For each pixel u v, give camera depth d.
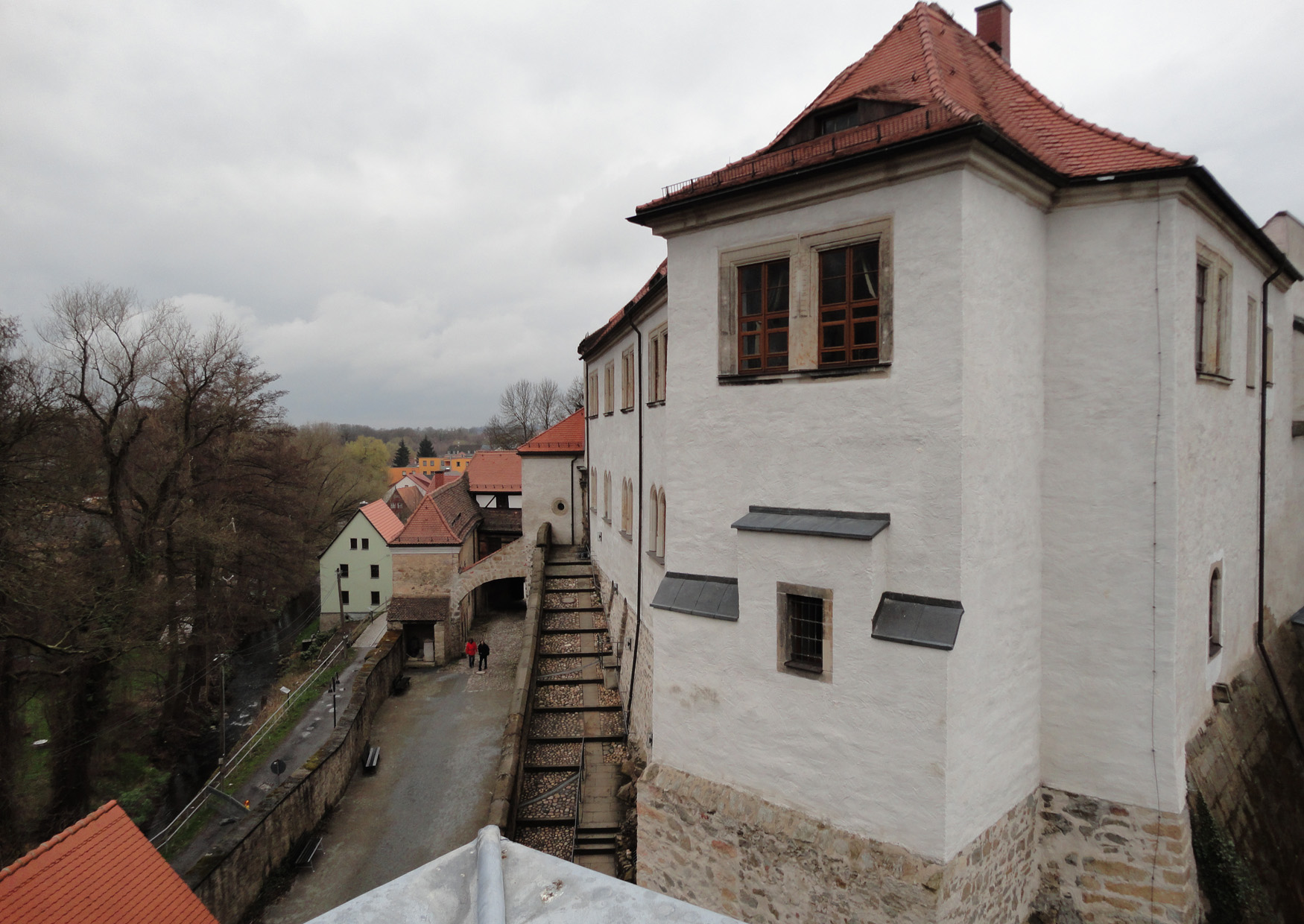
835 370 8.80
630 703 18.42
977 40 11.66
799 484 9.20
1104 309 9.08
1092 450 9.20
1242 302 11.66
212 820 21.16
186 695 28.83
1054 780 9.55
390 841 19.83
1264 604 13.73
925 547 8.18
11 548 19.14
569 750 18.38
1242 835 10.41
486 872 2.93
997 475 8.57
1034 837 9.57
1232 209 9.71
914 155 7.93
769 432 9.47
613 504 22.70
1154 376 8.81
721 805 9.58
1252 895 9.57
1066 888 9.45
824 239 8.84
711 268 9.98
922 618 8.10
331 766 21.45
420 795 22.12
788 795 9.07
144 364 25.59
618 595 21.52
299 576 36.44
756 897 9.23
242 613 32.00
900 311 8.28
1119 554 9.07
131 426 25.97
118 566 24.44
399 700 29.89
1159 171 8.51
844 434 8.78
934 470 8.09
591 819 15.41
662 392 15.18
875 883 8.20
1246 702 12.09
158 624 24.36
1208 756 10.08
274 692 32.25
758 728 9.31
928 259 8.05
